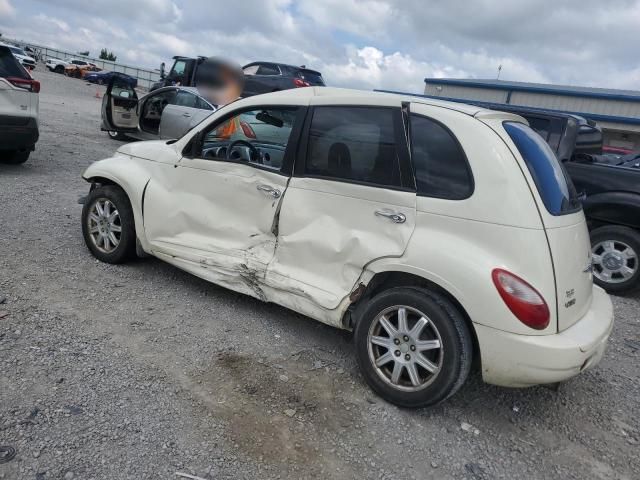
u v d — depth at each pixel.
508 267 2.93
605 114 21.38
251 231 3.99
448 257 3.04
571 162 6.34
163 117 11.85
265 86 15.09
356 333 3.42
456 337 3.03
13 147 7.51
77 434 2.68
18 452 2.49
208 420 2.95
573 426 3.41
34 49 59.66
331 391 3.40
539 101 23.25
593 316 3.34
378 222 3.36
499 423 3.33
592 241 6.15
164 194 4.44
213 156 4.29
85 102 22.61
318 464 2.75
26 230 5.48
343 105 3.67
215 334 3.93
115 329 3.78
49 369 3.17
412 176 3.29
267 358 3.70
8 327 3.54
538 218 2.99
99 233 4.89
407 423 3.18
